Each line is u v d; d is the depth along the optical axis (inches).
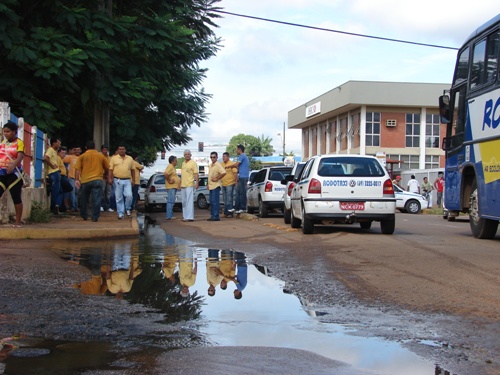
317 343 183.2
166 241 493.4
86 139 1056.2
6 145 481.4
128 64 761.6
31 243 453.4
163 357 167.0
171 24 746.8
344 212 529.7
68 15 698.2
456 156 561.6
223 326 202.7
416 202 1273.4
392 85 2016.5
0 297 243.9
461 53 561.9
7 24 664.4
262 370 156.9
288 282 289.9
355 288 273.6
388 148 2065.7
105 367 157.5
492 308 234.2
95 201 622.8
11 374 151.4
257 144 5187.0
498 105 468.1
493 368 160.7
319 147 2524.6
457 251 408.2
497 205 467.5
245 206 829.8
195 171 761.6
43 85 740.0
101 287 273.6
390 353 173.6
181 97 1046.4
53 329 195.3
